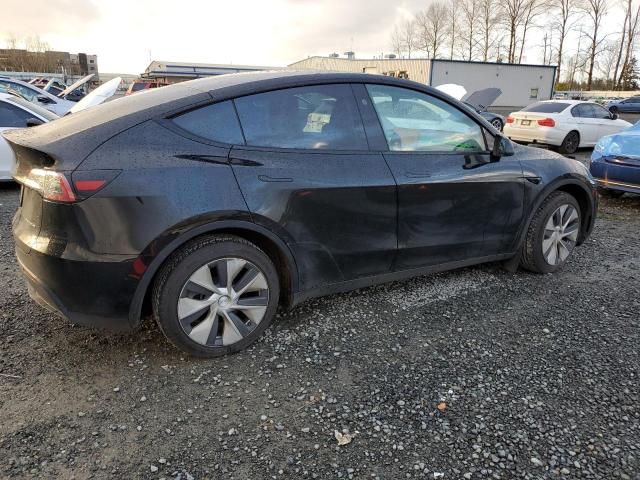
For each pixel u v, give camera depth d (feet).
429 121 10.77
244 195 8.34
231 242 8.48
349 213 9.50
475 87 103.35
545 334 9.98
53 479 6.15
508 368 8.76
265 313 9.18
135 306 7.89
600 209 21.43
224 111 8.56
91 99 25.27
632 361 9.05
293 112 9.16
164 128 8.04
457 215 11.02
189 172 7.95
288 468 6.46
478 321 10.48
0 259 13.38
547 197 12.70
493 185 11.41
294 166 8.90
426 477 6.35
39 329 9.66
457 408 7.67
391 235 10.18
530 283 12.58
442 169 10.64
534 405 7.77
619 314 10.91
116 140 7.70
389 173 9.89
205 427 7.16
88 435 6.93
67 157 7.42
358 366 8.75
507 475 6.40
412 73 106.22
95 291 7.64
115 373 8.36
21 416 7.23
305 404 7.72
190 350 8.52
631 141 20.92
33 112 23.66
